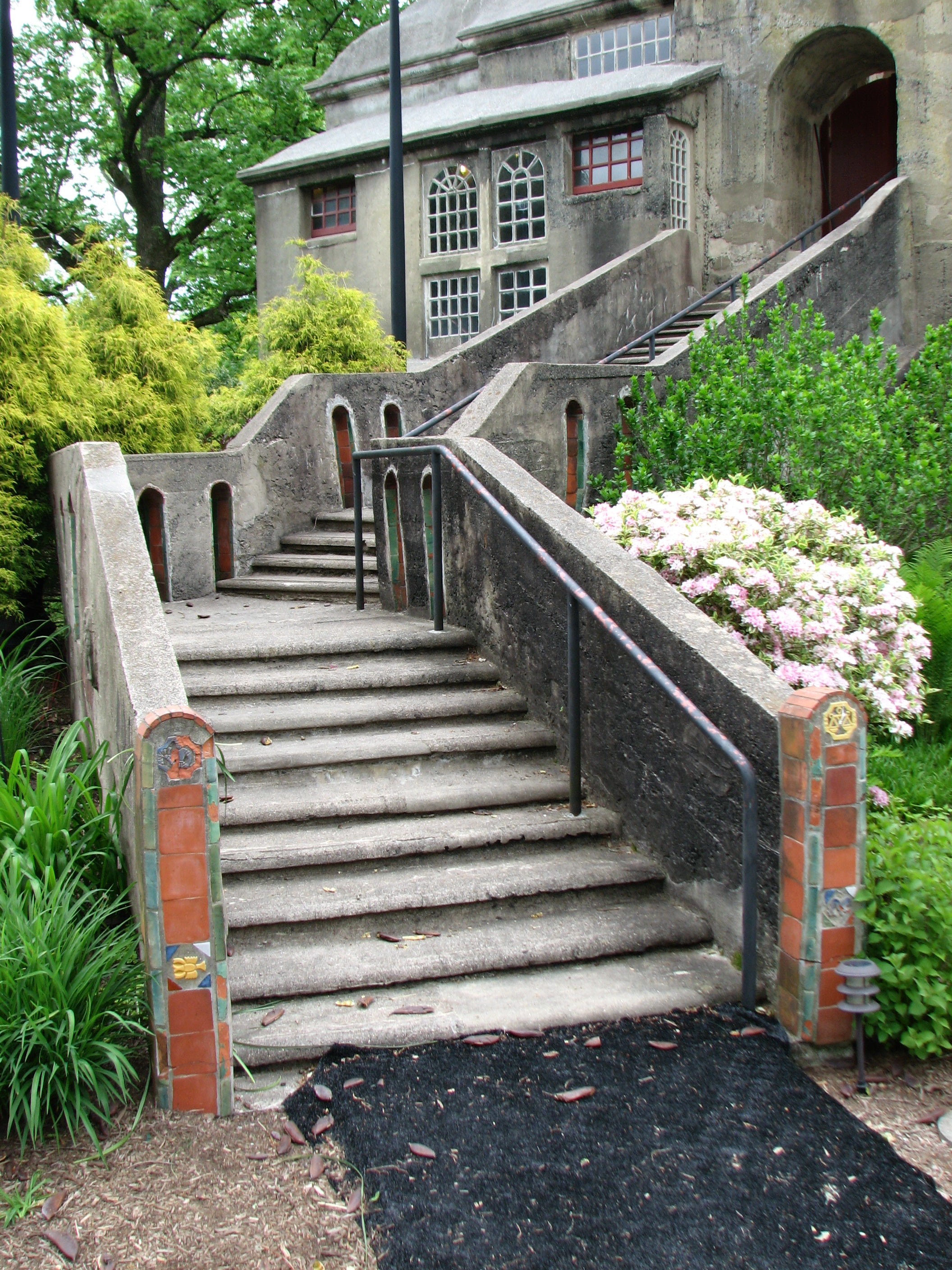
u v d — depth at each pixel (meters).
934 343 8.74
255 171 16.92
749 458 7.71
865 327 12.38
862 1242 2.83
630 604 4.80
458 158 15.19
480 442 6.43
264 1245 2.82
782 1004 3.83
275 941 4.14
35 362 7.40
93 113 24.39
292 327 10.71
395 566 7.00
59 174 24.55
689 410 8.78
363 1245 2.83
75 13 22.67
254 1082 3.51
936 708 6.41
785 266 11.38
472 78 16.91
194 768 3.22
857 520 7.47
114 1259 2.77
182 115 25.91
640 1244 2.81
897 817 4.74
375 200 15.96
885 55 14.64
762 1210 2.94
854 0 13.22
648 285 12.90
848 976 3.57
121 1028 3.49
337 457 9.02
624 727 4.87
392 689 5.79
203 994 3.29
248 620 6.80
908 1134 3.34
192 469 7.81
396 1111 3.31
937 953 3.68
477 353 10.20
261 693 5.55
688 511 6.24
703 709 4.31
